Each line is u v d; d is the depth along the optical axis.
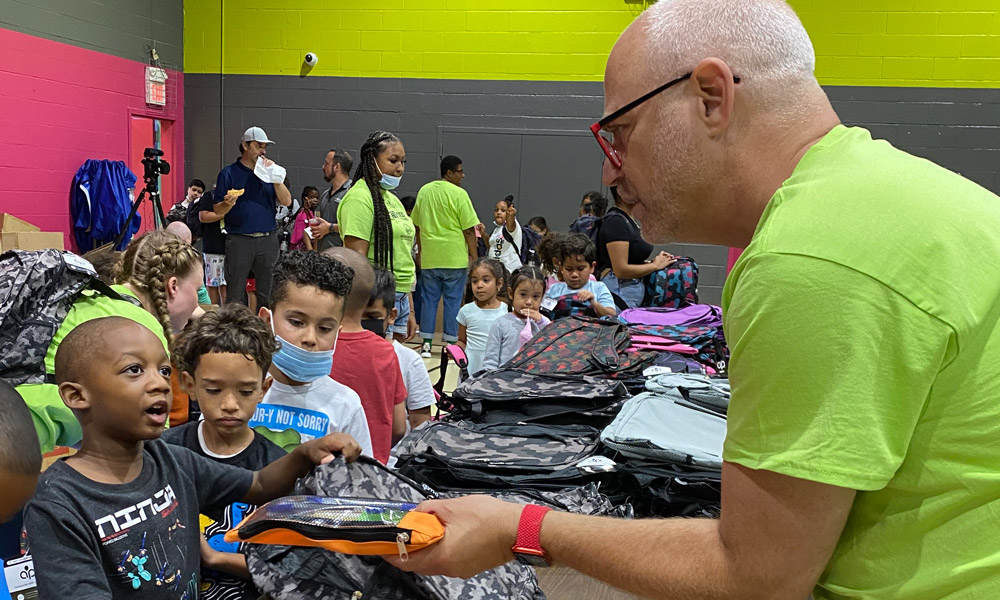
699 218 0.94
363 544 0.90
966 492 0.73
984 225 0.75
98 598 1.03
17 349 1.76
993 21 7.22
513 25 8.00
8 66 6.20
